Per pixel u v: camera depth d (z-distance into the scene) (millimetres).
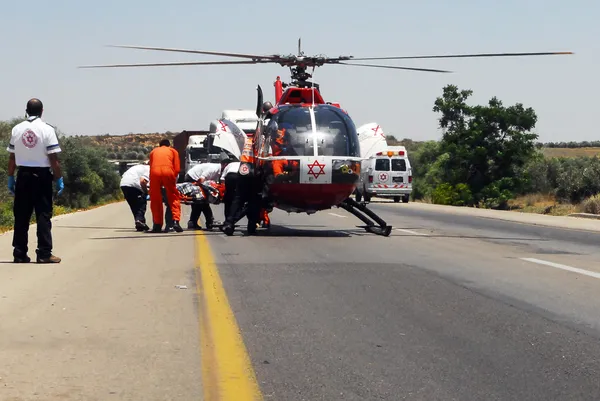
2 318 7602
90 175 39969
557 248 14672
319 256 12836
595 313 8156
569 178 38938
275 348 6602
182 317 7742
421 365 6133
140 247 14109
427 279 10352
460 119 48219
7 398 5152
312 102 16906
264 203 17141
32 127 11172
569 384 5660
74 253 13031
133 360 6141
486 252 13711
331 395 5340
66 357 6195
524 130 46344
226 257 12602
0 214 21438
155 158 17281
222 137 18328
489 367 6094
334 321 7691
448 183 46406
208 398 5227
